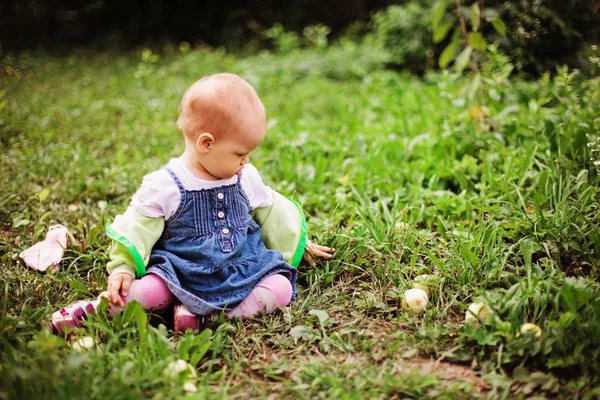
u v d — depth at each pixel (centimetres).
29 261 293
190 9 1164
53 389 190
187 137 246
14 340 229
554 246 285
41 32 1103
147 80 656
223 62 798
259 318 251
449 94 443
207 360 226
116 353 213
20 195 365
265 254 261
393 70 780
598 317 221
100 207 350
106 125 517
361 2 1140
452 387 206
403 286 266
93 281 284
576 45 461
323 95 640
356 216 337
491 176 355
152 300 241
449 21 360
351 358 226
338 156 434
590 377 207
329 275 280
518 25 470
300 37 1116
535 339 217
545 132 386
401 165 401
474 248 288
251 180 271
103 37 1108
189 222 247
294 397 206
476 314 237
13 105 538
